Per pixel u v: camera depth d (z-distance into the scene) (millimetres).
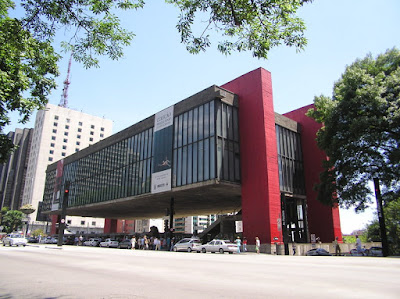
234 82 37156
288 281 8438
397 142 26344
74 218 112438
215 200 43719
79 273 10609
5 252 24469
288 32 8578
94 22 9125
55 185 67562
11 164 146250
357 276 9562
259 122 33344
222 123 33438
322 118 33156
